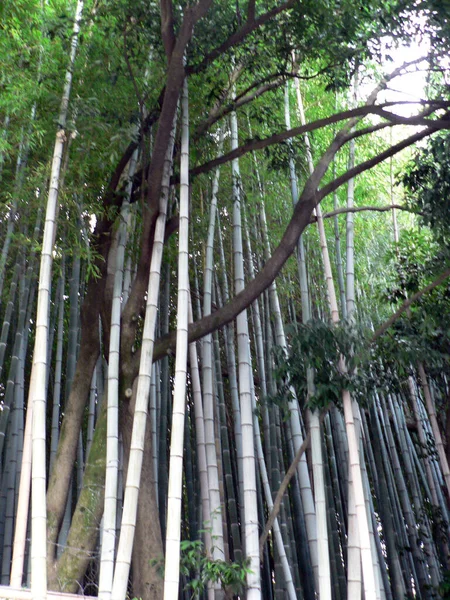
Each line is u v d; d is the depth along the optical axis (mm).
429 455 8461
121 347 5938
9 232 6461
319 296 9602
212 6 6445
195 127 6711
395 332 6844
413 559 8117
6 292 8078
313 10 6109
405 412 10234
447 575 7133
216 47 6496
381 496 8125
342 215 9906
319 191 6469
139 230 7539
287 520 7785
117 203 6336
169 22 5750
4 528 6738
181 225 5387
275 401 6105
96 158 6039
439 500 8406
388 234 10508
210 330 5910
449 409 7602
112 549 4844
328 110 8797
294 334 5941
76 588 5414
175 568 4379
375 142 9320
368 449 9234
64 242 6418
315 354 5746
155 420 7340
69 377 7207
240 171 8398
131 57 6418
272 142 6320
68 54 5902
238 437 7137
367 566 5074
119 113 6219
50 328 7734
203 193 8227
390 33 6191
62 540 6910
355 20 6137
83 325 6336
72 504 8469
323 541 5312
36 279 8117
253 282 6016
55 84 6051
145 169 6227
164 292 8031
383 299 8000
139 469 4746
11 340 8562
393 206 6891
